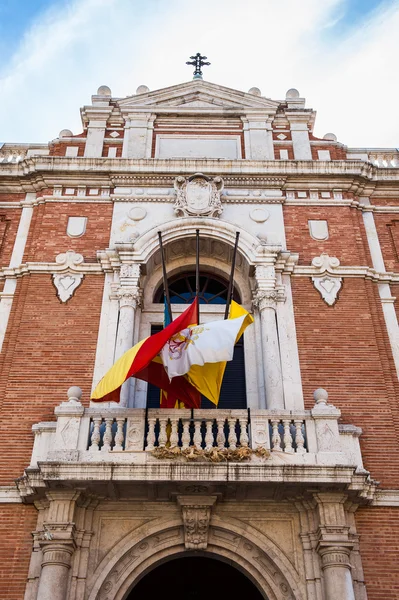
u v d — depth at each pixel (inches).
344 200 609.3
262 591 416.2
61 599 377.7
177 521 429.4
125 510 431.8
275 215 594.9
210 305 567.2
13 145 666.8
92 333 518.9
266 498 427.8
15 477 442.6
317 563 406.3
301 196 612.4
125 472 392.8
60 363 501.4
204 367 458.6
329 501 411.5
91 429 429.1
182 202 590.2
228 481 393.7
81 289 544.4
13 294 550.9
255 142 648.4
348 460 409.1
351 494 414.6
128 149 637.3
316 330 528.1
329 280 557.3
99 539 421.7
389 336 537.0
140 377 459.2
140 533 423.2
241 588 522.9
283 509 432.1
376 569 412.2
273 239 579.8
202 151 645.3
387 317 548.1
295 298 546.3
